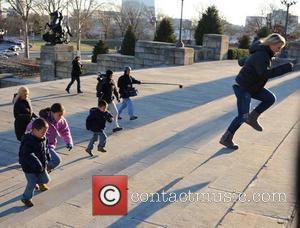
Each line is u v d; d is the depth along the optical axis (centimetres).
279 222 460
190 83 2008
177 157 788
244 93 732
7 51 7688
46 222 543
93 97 1582
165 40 3609
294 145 776
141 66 3134
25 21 5953
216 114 1262
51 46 2858
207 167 685
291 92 1642
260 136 876
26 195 617
